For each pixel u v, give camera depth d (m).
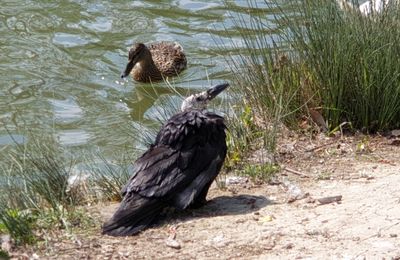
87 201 9.77
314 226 8.53
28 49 16.44
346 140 10.90
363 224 8.55
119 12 17.91
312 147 10.71
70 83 15.30
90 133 13.20
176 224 8.66
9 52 16.31
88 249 8.17
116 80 15.61
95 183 10.25
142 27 17.36
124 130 13.27
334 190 9.42
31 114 14.03
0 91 14.87
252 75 11.73
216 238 8.34
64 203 9.35
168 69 16.02
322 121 11.12
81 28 17.28
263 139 10.70
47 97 14.71
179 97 14.72
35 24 17.42
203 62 15.85
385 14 11.62
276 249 8.10
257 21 13.91
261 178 9.88
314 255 7.96
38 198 9.53
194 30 16.98
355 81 11.07
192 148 8.84
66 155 12.01
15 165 10.98
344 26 11.45
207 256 8.02
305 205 9.05
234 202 9.23
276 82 11.43
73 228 8.63
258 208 9.02
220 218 8.77
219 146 8.99
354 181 9.68
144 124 13.60
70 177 10.61
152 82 15.85
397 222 8.56
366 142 10.80
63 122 13.71
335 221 8.62
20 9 18.05
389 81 10.98
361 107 11.05
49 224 8.67
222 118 9.15
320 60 11.20
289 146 10.72
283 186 9.66
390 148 10.65
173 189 8.64
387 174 9.84
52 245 8.24
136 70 15.96
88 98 14.80
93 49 16.55
